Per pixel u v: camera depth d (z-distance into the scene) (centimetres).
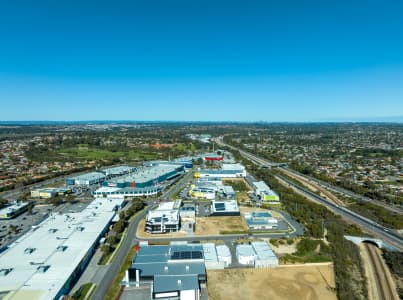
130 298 6009
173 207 11788
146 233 9519
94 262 7475
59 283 5959
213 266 7244
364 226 10281
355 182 17125
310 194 14662
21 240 8025
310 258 7819
